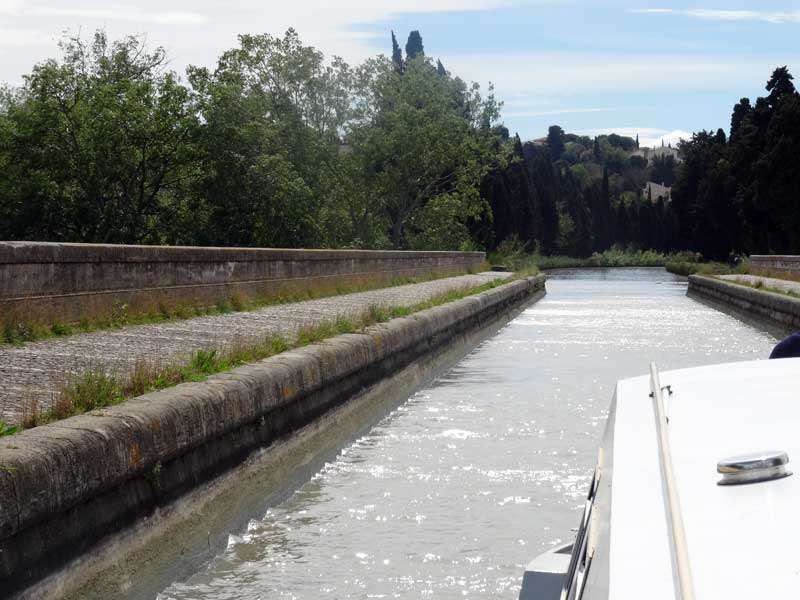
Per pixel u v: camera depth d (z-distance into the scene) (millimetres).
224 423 7902
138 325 14438
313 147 68125
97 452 5836
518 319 30938
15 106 54469
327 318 16344
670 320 30047
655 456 2859
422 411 13148
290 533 7621
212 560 7000
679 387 3705
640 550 2186
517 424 11867
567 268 122000
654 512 2400
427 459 10047
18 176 53000
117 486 6180
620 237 159500
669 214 152625
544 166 159750
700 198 105875
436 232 77000
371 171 74062
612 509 2486
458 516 7906
